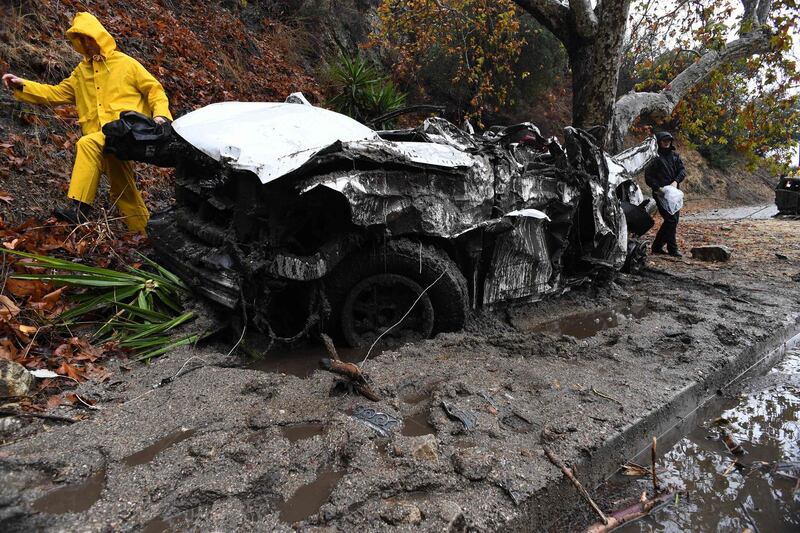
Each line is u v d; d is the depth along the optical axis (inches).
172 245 135.7
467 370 109.7
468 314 135.7
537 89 534.3
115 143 131.7
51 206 166.4
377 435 83.0
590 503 74.5
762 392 124.5
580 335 149.5
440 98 513.3
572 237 179.9
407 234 123.0
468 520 65.6
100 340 116.4
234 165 106.7
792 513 80.7
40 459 73.2
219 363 112.3
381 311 127.0
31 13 222.1
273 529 62.3
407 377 104.1
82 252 143.6
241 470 72.7
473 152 137.8
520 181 147.7
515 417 92.4
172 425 84.2
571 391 103.8
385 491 69.9
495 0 440.1
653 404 101.0
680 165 281.9
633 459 92.3
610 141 346.9
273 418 87.0
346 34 480.1
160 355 114.0
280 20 433.4
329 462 76.5
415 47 473.4
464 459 75.7
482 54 457.1
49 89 152.9
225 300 114.1
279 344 125.8
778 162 461.1
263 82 353.7
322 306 117.3
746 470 92.1
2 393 89.6
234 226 113.7
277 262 109.4
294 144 110.8
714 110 477.7
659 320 159.6
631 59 621.9
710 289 203.8
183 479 70.3
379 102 360.2
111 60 150.3
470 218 131.3
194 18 344.2
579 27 327.9
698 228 404.2
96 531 60.5
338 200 110.1
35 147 181.3
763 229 398.9
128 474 70.4
